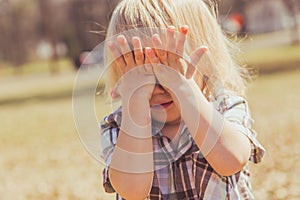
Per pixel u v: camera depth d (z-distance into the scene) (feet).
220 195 7.86
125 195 7.63
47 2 158.81
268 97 51.60
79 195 23.13
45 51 204.44
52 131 45.93
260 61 92.68
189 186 7.88
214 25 8.20
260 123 37.14
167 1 7.90
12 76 164.14
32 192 25.05
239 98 8.07
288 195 20.13
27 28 203.72
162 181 7.88
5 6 200.75
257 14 170.40
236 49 8.88
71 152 34.65
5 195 24.89
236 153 7.46
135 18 7.78
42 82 117.29
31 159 33.99
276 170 22.90
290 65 82.23
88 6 131.95
